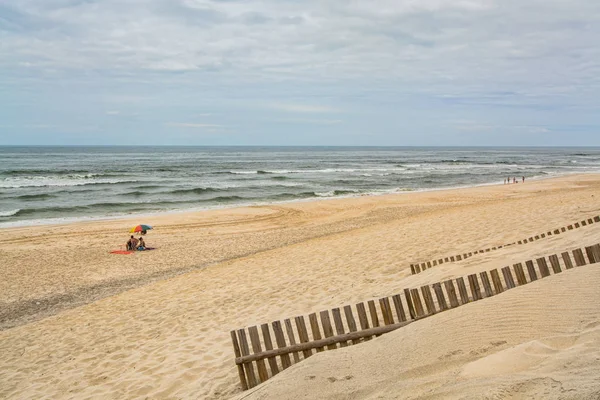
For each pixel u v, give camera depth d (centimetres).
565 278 498
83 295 1432
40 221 2906
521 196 3553
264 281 1236
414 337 468
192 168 8088
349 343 532
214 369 683
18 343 988
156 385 672
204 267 1708
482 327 445
